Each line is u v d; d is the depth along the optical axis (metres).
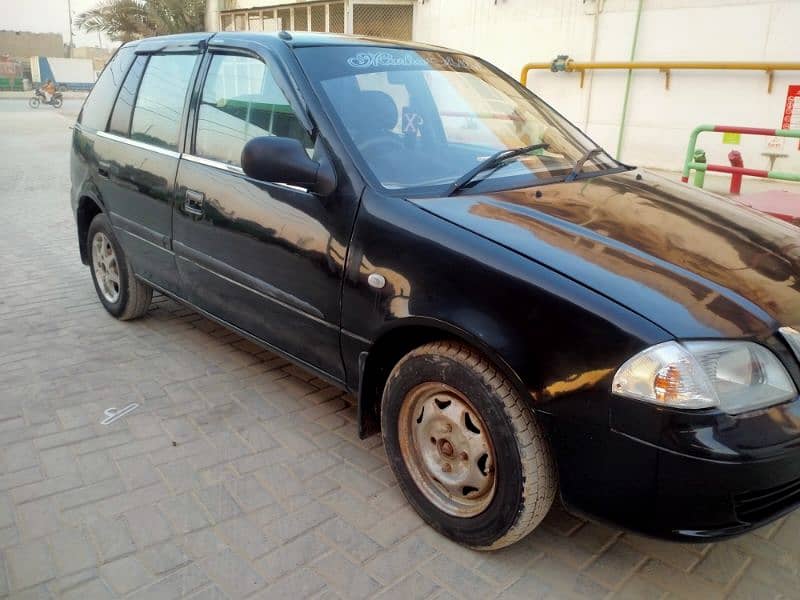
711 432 1.92
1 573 2.39
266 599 2.28
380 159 2.79
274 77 3.11
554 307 2.11
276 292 3.07
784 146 7.81
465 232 2.38
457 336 2.35
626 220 2.58
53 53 68.44
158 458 3.10
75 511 2.72
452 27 11.09
